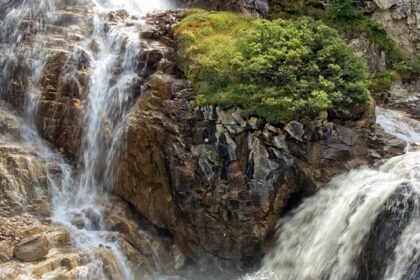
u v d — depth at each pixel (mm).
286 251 11070
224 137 11359
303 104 10969
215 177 11336
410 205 9156
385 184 10008
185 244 11898
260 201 11086
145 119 12188
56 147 13789
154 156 11977
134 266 11711
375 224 9469
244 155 11203
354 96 11531
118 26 14680
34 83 14367
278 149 11133
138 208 12352
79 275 10680
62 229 11820
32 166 12930
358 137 11531
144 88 12961
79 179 13250
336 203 10664
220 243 11469
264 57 11531
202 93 11812
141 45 13648
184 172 11484
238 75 11727
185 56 12891
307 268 10469
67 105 13719
